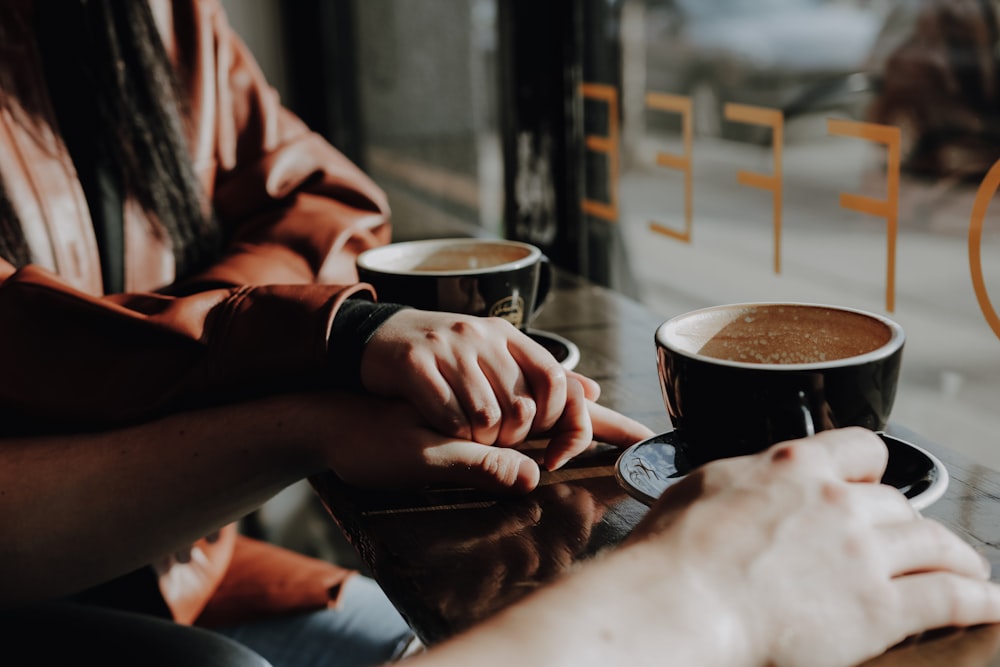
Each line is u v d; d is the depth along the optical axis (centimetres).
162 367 73
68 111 104
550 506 64
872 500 48
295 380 71
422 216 204
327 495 70
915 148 168
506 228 157
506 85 150
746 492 49
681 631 42
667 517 49
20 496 71
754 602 44
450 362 66
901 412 188
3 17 101
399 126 257
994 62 149
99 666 84
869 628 44
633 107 158
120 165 106
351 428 67
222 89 121
